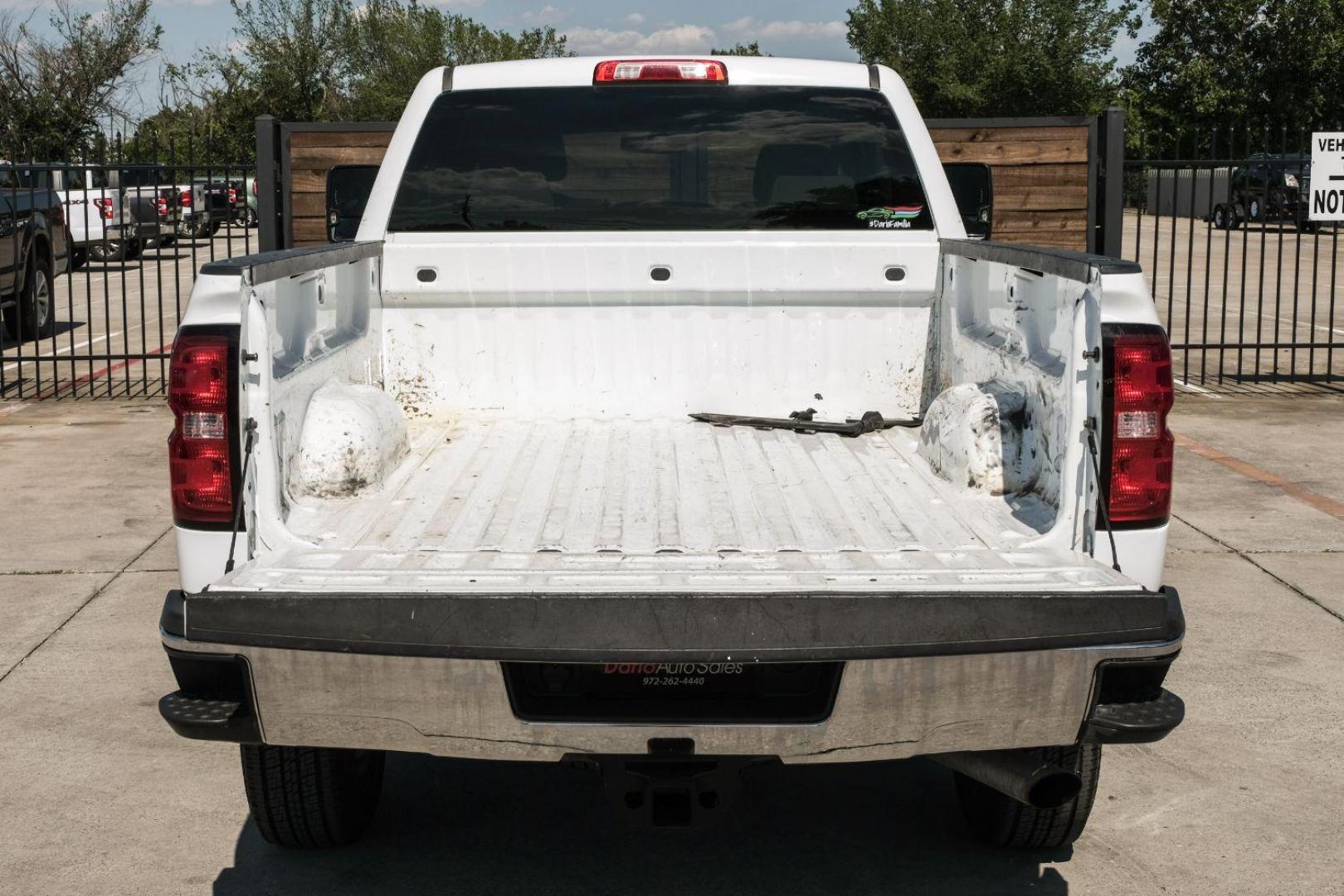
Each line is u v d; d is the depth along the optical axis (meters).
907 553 3.17
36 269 14.81
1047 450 3.42
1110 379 3.05
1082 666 2.76
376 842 3.94
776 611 2.69
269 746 3.44
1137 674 2.83
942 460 3.84
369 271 4.39
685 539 3.30
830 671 2.79
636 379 4.61
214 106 40.34
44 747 4.60
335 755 3.62
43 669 5.32
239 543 3.07
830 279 4.50
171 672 5.29
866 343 4.58
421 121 4.49
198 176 30.02
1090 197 9.94
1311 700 4.99
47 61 34.41
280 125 9.79
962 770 3.14
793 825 4.06
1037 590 2.74
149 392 11.95
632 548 3.22
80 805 4.18
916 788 4.32
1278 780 4.34
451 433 4.43
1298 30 38.75
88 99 34.38
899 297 4.54
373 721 2.78
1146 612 2.74
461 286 4.49
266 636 2.72
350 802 3.78
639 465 4.04
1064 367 3.24
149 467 8.91
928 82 46.91
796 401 4.61
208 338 3.02
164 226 25.08
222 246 25.53
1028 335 3.61
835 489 3.79
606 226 4.54
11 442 9.70
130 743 4.64
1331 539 7.12
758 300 4.54
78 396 11.73
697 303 4.55
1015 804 3.68
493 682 2.75
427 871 3.76
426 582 2.84
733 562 3.07
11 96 33.44
